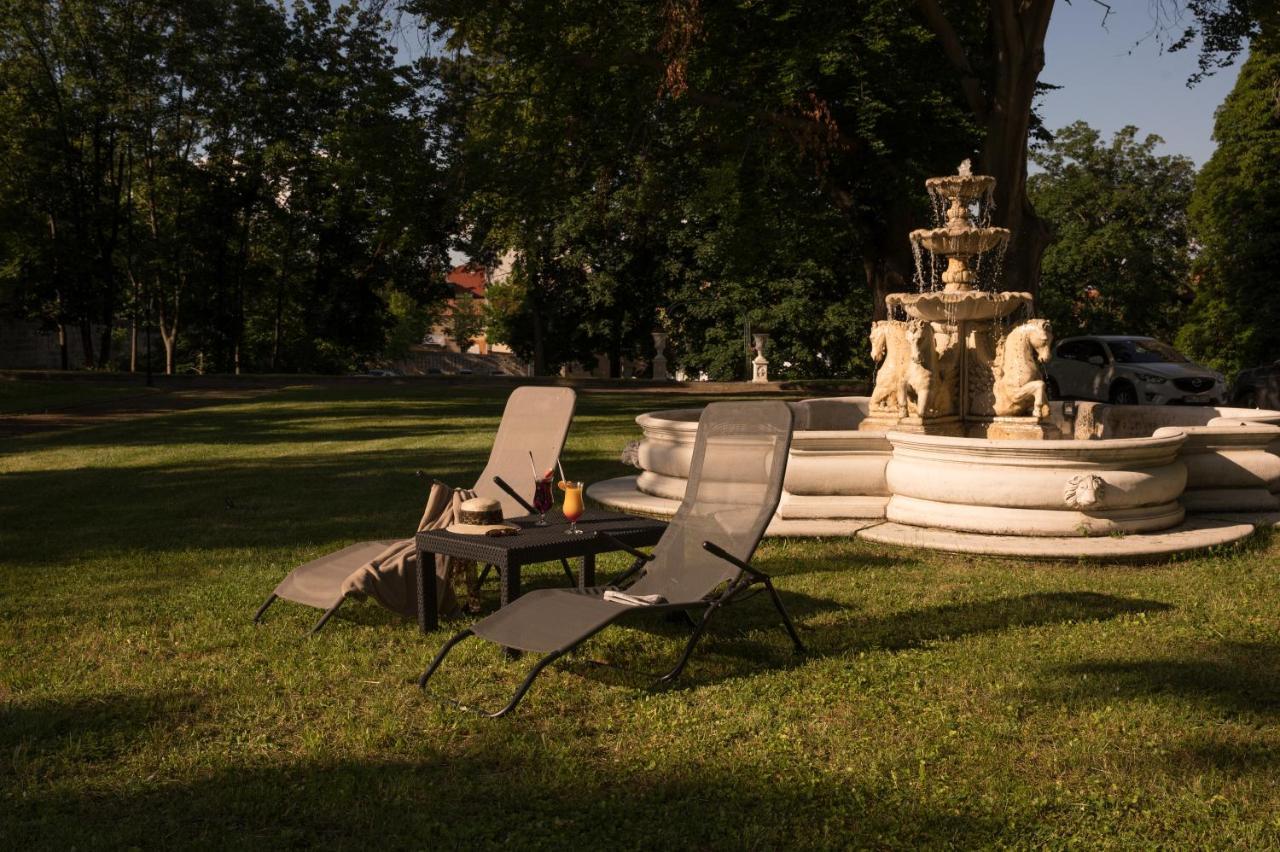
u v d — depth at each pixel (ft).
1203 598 20.75
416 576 18.72
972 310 32.53
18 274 134.21
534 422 22.75
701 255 137.80
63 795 11.84
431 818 11.20
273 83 134.51
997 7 53.01
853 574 23.12
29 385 100.32
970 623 19.04
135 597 21.61
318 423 67.21
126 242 137.80
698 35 55.83
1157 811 11.22
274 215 143.74
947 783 12.03
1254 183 115.75
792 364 153.07
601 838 10.75
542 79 62.95
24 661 17.08
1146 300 163.22
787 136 64.08
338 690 15.52
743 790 11.91
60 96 127.95
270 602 19.13
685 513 18.75
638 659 17.11
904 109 63.05
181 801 11.67
